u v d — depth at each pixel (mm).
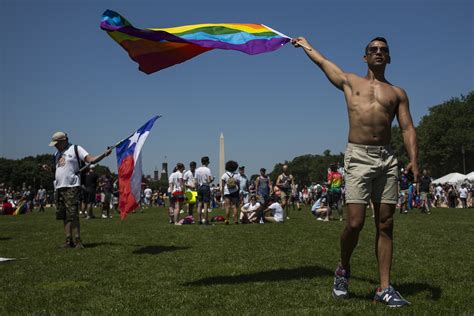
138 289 5465
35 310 4617
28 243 10148
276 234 11453
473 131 71500
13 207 29141
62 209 9398
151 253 8344
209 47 5832
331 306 4543
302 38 5711
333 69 5227
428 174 23844
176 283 5773
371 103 4809
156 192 47469
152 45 5973
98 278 6137
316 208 18297
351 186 4770
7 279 6117
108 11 5781
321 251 8344
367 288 5352
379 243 4812
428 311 4293
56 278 6176
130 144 8875
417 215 20547
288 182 18797
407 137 4801
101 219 19281
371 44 4973
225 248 8859
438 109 78562
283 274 6223
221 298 4977
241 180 19016
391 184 4770
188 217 15914
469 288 5262
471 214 21672
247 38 6008
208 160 15344
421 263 7016
